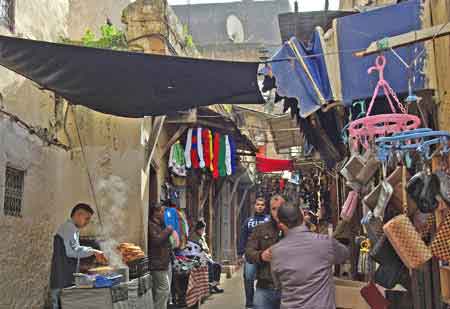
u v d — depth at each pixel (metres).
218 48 29.47
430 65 5.23
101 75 5.78
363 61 5.29
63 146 8.84
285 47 5.45
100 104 6.75
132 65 5.50
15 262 7.08
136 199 8.82
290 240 4.45
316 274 4.32
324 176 14.30
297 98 5.34
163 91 6.14
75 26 10.93
